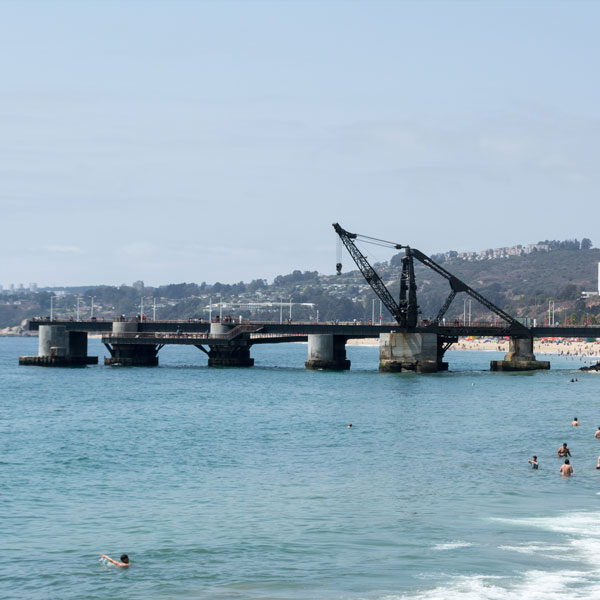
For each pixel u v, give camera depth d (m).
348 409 181.25
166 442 136.00
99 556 74.38
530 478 105.25
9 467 113.56
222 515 87.50
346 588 66.44
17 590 66.56
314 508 90.25
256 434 144.88
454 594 64.94
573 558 73.12
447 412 175.12
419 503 92.06
